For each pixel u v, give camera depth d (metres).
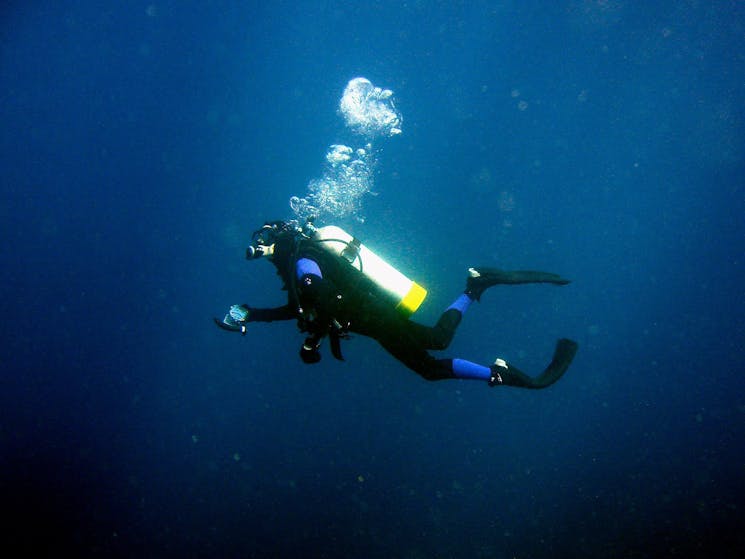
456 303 3.41
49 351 24.80
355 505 9.73
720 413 9.80
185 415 15.70
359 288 2.96
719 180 20.14
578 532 7.81
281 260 3.00
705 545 6.75
